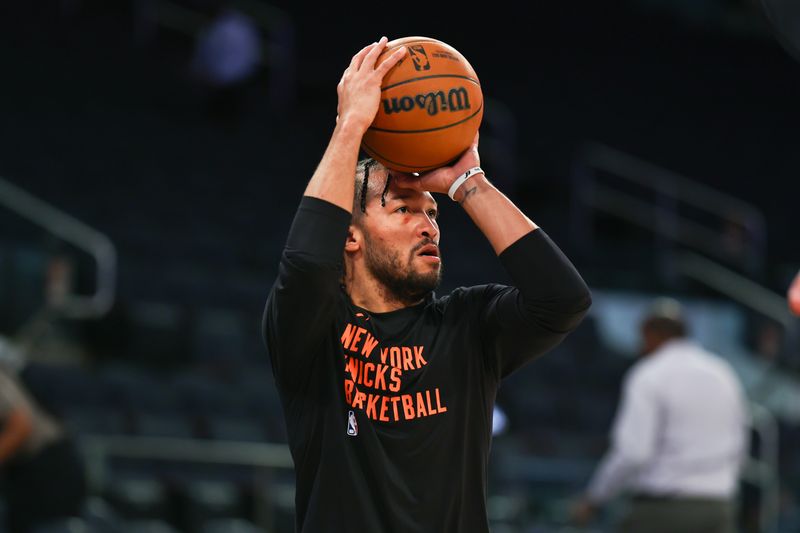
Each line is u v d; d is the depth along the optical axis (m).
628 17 31.48
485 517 3.57
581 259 21.42
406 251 3.71
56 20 24.33
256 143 23.14
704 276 20.22
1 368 7.40
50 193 18.25
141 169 20.42
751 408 12.27
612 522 10.26
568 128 27.08
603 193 23.78
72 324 14.47
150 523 9.19
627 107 28.67
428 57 3.63
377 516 3.44
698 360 7.79
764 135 29.41
